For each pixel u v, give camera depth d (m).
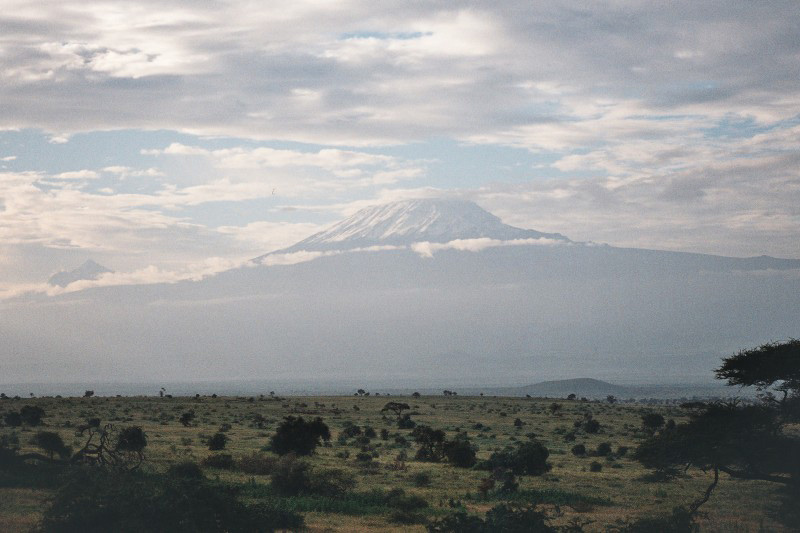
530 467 74.75
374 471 71.69
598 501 56.88
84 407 145.62
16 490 47.75
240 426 120.88
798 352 40.16
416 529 44.12
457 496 57.94
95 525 34.19
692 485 67.62
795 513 41.69
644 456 43.09
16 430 95.81
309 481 55.78
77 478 36.72
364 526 44.94
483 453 92.38
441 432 87.69
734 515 50.66
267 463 68.06
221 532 36.41
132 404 163.25
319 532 42.19
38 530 34.97
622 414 176.88
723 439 40.69
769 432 40.94
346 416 155.00
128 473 41.53
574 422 148.25
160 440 91.38
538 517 38.88
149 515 34.22
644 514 51.34
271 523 39.09
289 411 160.38
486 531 38.19
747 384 41.59
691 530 41.19
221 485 41.12
